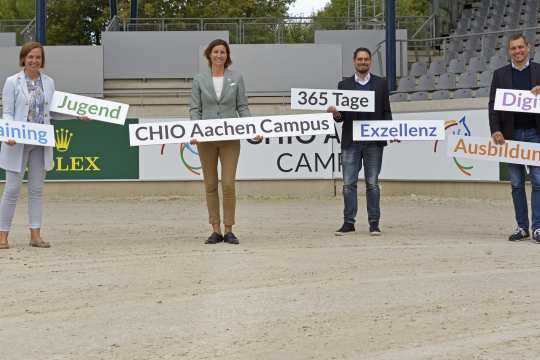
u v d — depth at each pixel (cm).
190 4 5097
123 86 3025
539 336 645
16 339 657
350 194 1230
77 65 2952
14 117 1076
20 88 1077
